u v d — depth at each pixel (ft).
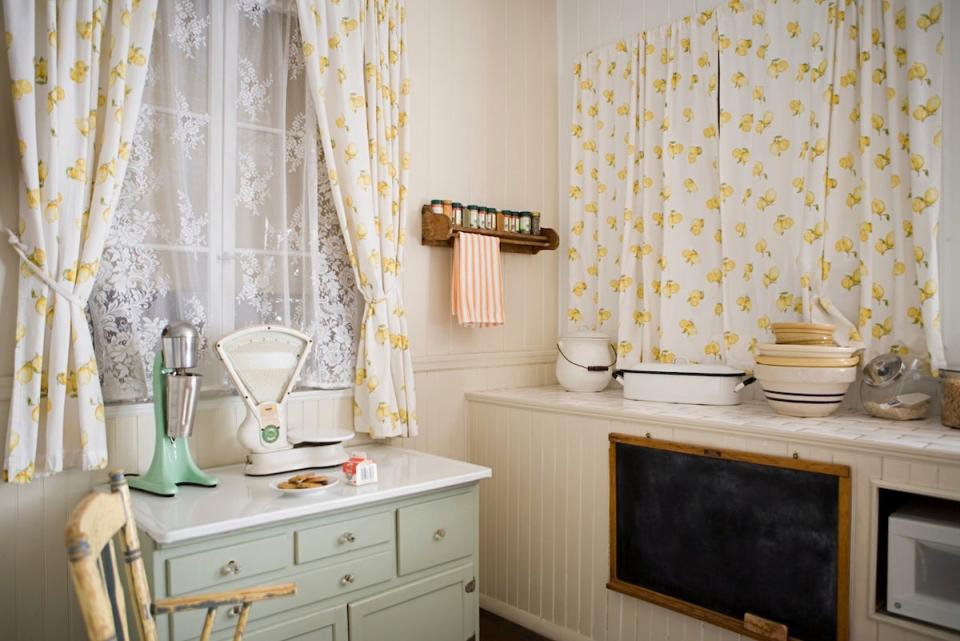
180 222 6.80
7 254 5.89
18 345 5.71
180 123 6.82
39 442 5.90
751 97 8.43
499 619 9.02
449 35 9.39
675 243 9.07
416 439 8.98
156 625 4.96
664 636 7.32
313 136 7.72
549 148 10.69
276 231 7.52
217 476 6.67
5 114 5.87
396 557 6.42
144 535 5.20
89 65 5.99
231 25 7.22
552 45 10.72
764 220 8.30
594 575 7.97
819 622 6.13
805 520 6.22
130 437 6.50
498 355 9.93
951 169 7.11
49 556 6.09
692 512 7.04
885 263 7.41
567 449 8.25
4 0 5.64
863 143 7.47
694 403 8.12
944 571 5.47
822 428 6.45
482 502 9.37
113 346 6.38
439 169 9.26
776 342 7.54
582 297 10.30
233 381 6.57
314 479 6.19
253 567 5.47
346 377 8.06
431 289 9.19
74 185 5.92
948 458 5.35
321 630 5.86
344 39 7.79
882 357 7.16
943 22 7.06
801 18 8.02
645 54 9.45
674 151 9.11
